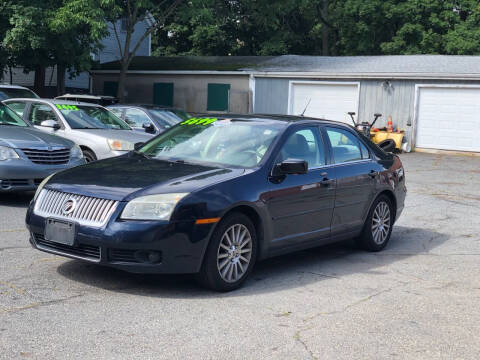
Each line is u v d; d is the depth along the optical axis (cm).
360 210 711
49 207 548
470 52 3316
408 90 2327
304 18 4200
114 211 509
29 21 2123
